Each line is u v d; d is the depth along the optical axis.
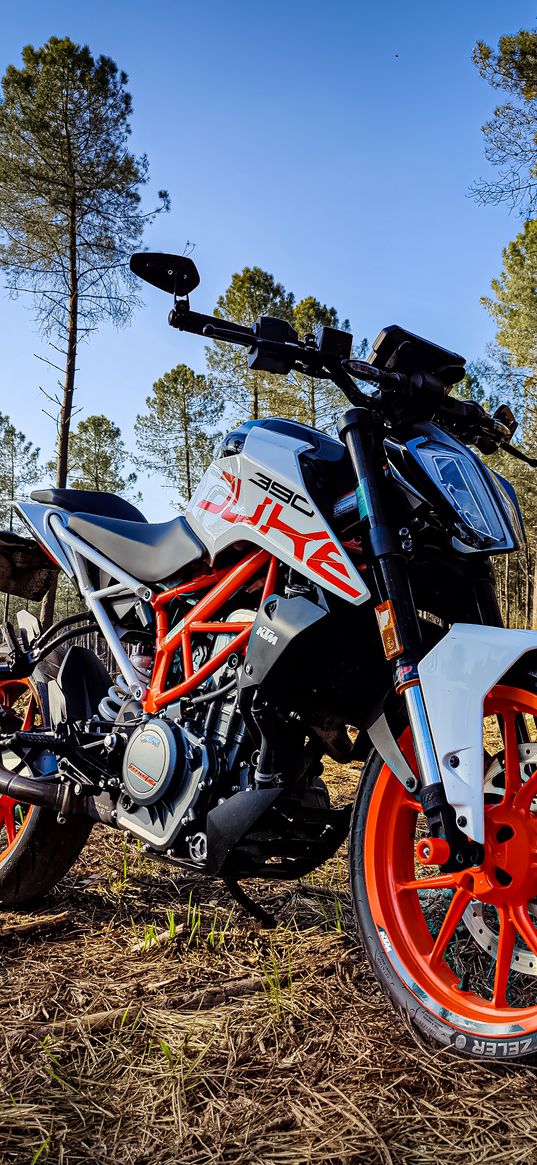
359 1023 1.94
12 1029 1.92
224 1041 1.86
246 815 2.01
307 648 1.99
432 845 1.65
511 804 1.76
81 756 2.42
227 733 2.15
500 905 1.77
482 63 16.02
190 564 2.31
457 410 2.09
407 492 1.91
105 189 17.31
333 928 2.55
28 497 2.92
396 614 1.81
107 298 17.53
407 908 2.00
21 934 2.51
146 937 2.43
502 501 1.92
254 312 27.28
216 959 2.33
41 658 2.89
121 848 3.46
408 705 1.78
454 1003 1.83
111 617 2.60
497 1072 1.70
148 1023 1.95
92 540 2.59
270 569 2.12
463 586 2.03
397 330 1.96
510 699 1.79
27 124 16.77
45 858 2.74
